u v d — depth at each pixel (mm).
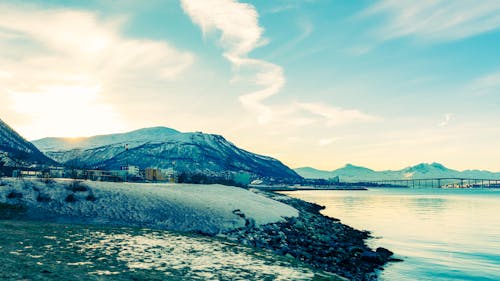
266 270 18109
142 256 19031
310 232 46406
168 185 71188
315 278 17141
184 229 35125
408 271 30047
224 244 27312
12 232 23359
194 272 16188
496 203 137500
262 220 46500
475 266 32406
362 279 26141
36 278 12352
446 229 58031
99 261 16688
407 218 76688
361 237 48500
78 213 35281
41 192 38625
